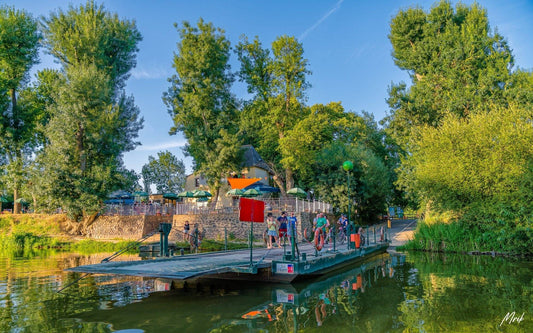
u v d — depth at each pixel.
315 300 8.69
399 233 32.16
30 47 38.53
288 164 37.22
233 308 7.94
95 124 33.16
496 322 6.62
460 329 6.24
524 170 18.95
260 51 46.59
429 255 19.55
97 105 33.12
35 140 41.59
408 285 10.45
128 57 40.44
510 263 15.54
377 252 19.80
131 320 6.91
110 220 34.78
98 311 7.62
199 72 34.66
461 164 20.81
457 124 22.52
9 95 39.59
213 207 34.47
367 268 14.64
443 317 6.98
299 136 36.16
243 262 11.53
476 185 20.31
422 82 31.52
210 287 10.68
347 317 7.07
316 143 38.94
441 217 23.48
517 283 10.55
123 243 29.11
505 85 28.09
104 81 33.59
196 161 37.72
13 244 31.80
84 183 32.25
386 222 45.62
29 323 6.66
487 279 11.34
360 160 39.22
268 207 29.98
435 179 21.95
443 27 34.12
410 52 34.09
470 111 26.45
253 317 7.16
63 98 32.47
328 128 46.72
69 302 8.52
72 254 23.98
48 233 35.19
